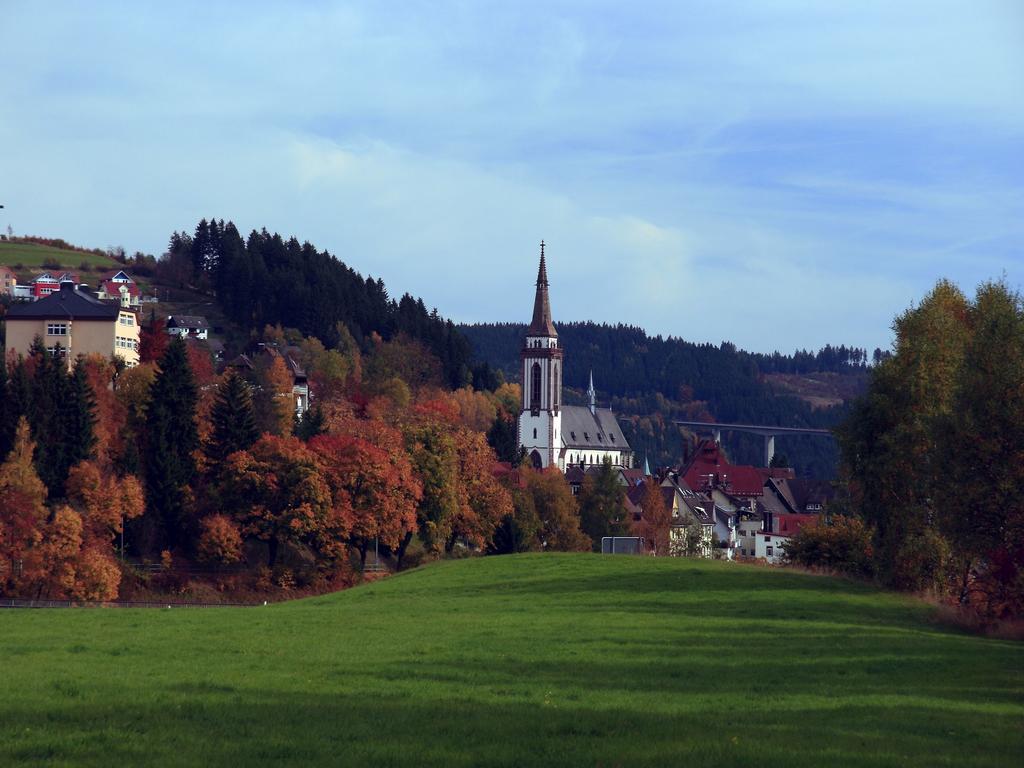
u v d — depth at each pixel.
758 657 48.94
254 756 28.89
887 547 83.62
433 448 169.00
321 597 86.56
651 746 30.45
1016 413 67.44
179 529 153.25
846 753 29.78
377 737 31.31
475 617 63.88
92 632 55.44
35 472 138.88
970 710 37.28
